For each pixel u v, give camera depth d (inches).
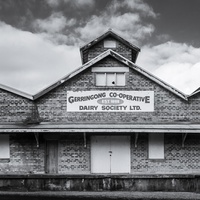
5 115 655.8
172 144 652.1
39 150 641.6
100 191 580.4
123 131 593.9
